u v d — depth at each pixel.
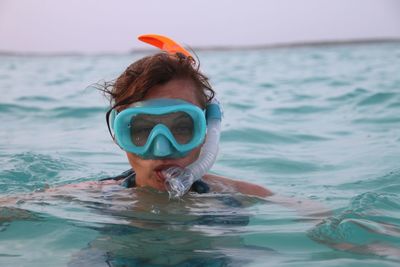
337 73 12.20
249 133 5.34
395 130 5.36
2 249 2.18
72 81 12.03
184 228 2.37
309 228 2.40
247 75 12.97
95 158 4.34
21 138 5.23
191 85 2.63
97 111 6.89
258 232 2.34
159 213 2.55
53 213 2.57
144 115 2.52
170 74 2.57
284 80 11.25
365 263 1.99
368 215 2.62
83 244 2.21
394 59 16.42
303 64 16.61
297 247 2.18
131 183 2.93
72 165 4.06
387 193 3.15
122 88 2.59
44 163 4.05
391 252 2.11
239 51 33.66
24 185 3.48
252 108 7.20
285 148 4.77
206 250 2.13
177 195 2.65
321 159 4.29
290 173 3.89
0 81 12.03
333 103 7.35
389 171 3.74
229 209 2.64
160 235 2.29
